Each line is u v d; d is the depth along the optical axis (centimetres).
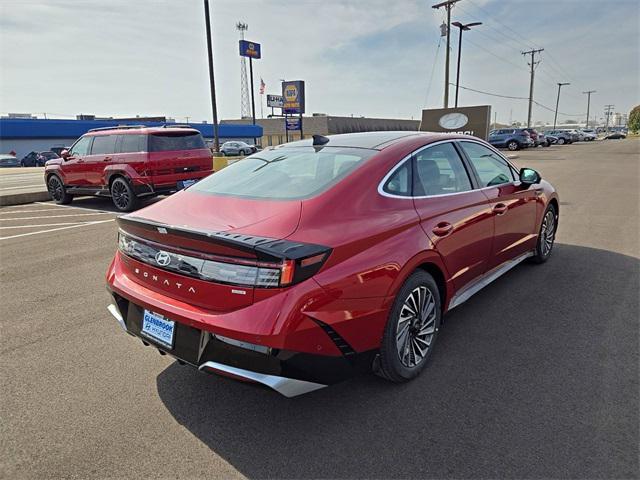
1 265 586
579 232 692
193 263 241
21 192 1256
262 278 220
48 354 346
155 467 229
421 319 301
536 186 486
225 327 224
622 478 211
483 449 233
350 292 240
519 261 468
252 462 231
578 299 423
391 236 272
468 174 373
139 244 273
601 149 3559
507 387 287
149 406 279
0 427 260
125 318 289
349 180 279
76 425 262
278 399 285
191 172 1034
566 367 308
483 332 362
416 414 264
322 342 231
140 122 5384
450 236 320
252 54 4050
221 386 301
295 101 4016
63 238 747
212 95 1691
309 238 237
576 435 241
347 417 263
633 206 924
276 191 286
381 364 277
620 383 287
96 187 1066
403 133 363
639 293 435
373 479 217
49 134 4272
